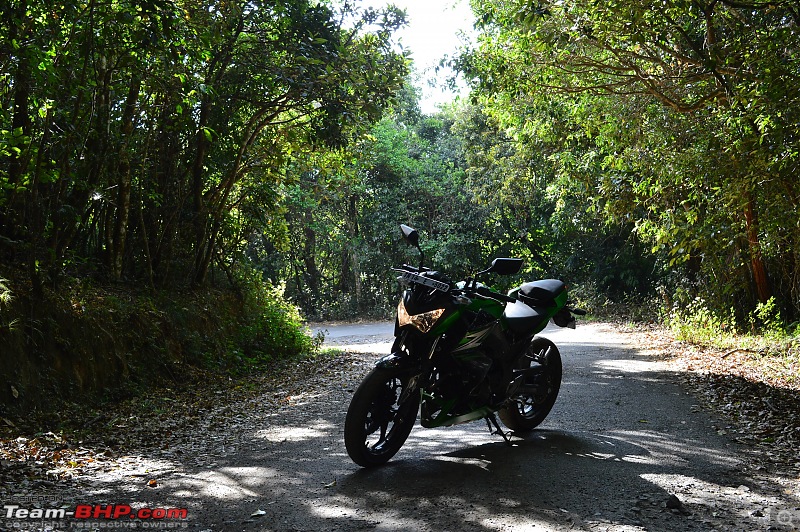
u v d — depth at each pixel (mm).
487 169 28875
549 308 6500
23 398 7742
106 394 9094
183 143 13180
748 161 10555
